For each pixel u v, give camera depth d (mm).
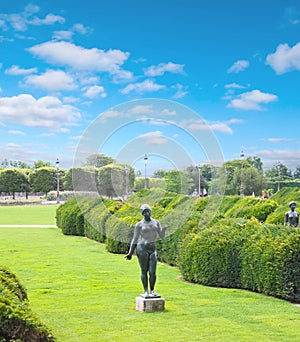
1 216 39219
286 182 72250
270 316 7996
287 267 9336
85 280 11586
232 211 17828
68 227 23781
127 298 9453
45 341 4883
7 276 6859
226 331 7094
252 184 59344
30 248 18438
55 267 13688
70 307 8711
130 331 7098
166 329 7199
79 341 6637
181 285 10859
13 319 4734
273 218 14938
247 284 10312
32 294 9945
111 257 15852
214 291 10133
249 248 10234
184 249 11570
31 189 85312
